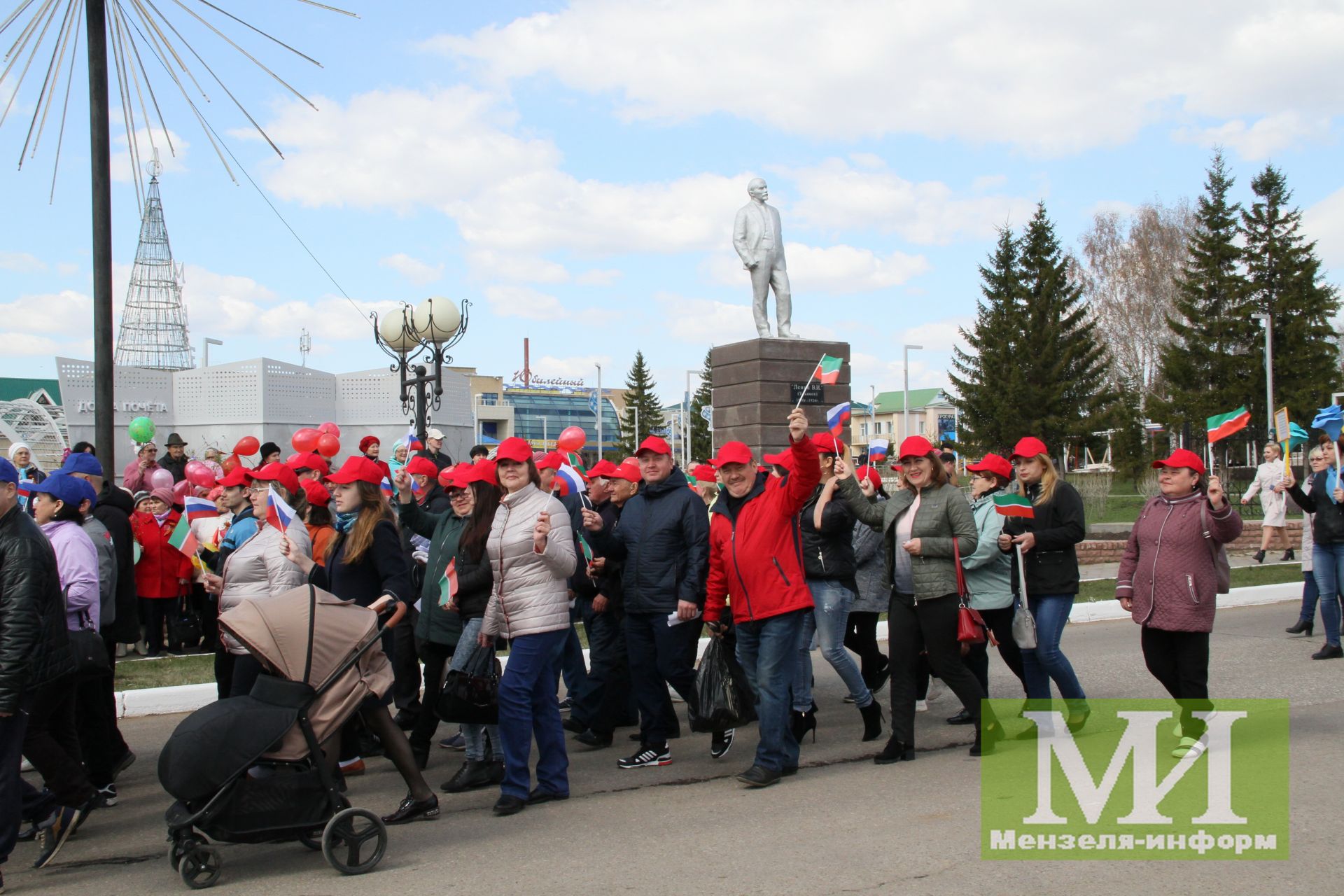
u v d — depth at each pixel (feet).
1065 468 169.68
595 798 21.33
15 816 16.85
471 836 18.88
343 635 17.60
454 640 22.95
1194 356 159.22
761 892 15.43
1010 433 157.99
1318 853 16.35
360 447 38.06
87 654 19.43
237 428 89.66
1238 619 44.55
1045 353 158.20
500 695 20.35
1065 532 23.99
